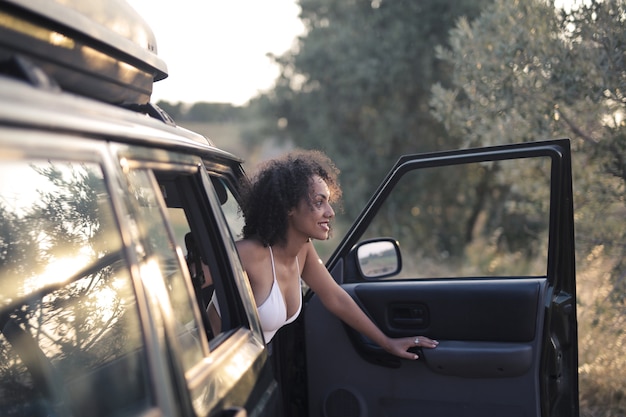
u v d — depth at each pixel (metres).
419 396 3.02
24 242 2.02
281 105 14.24
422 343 2.97
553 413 2.94
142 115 1.93
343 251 3.33
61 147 1.28
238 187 2.74
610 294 4.70
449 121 6.12
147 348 1.41
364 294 3.18
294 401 3.18
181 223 2.41
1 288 2.02
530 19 5.32
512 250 9.71
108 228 1.73
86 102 1.51
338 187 2.93
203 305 2.36
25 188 1.98
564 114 5.17
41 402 1.91
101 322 1.82
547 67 5.20
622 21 4.82
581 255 5.00
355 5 13.02
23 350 1.94
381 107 12.74
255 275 2.70
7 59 1.36
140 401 1.43
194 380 1.57
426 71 11.76
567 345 3.04
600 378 4.59
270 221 2.69
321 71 13.11
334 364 3.17
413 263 10.61
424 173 12.11
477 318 2.96
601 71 4.89
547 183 6.00
